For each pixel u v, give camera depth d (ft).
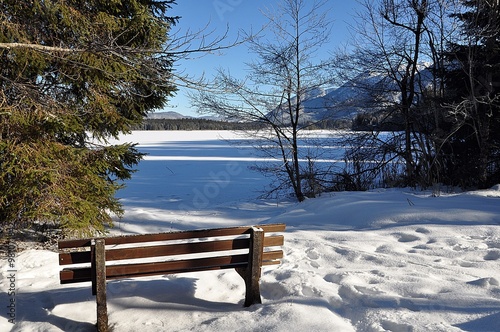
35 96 21.20
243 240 12.80
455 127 39.19
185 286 14.30
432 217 25.17
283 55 37.78
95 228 23.57
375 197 32.96
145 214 33.45
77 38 22.11
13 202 21.08
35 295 14.33
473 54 38.91
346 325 11.23
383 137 44.91
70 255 11.64
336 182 43.78
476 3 38.42
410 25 43.11
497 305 11.39
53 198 21.17
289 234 23.06
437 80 45.29
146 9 23.66
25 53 20.33
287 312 11.68
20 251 21.59
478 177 39.32
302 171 42.14
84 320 12.42
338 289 13.64
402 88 43.98
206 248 12.49
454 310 11.49
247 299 12.88
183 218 32.86
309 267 16.70
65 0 21.83
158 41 24.11
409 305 12.05
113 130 25.62
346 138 44.55
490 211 25.40
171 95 26.37
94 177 23.53
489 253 17.74
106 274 11.86
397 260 16.90
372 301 12.37
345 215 28.37
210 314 12.41
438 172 41.37
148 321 12.12
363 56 43.01
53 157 21.81
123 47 17.85
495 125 40.06
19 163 20.15
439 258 17.43
